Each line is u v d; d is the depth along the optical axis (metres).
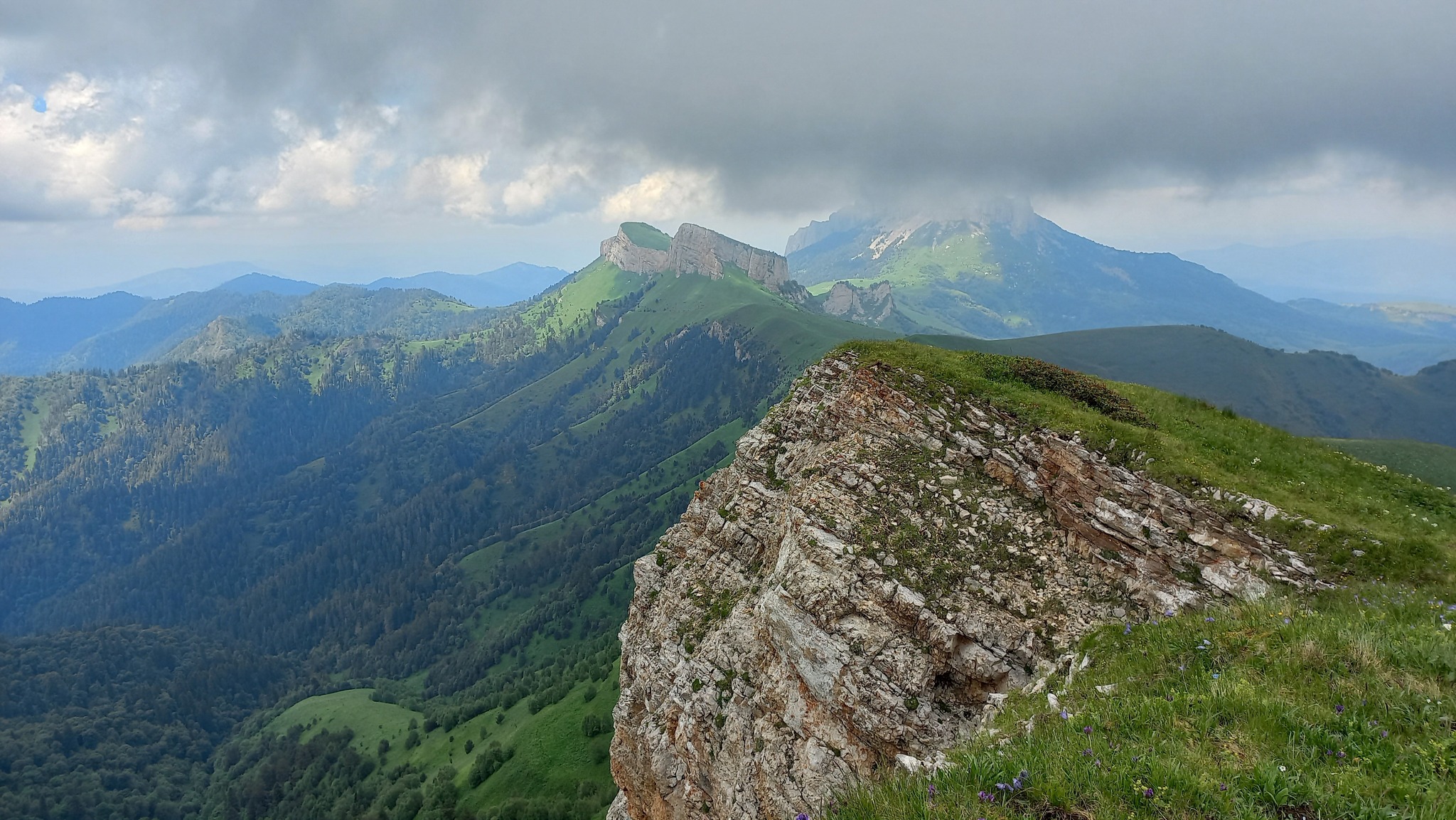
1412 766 9.20
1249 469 27.19
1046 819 8.98
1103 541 26.19
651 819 36.88
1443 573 20.41
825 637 26.39
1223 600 22.69
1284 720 10.62
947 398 34.06
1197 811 8.72
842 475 31.47
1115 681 15.45
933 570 26.83
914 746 23.27
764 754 27.41
